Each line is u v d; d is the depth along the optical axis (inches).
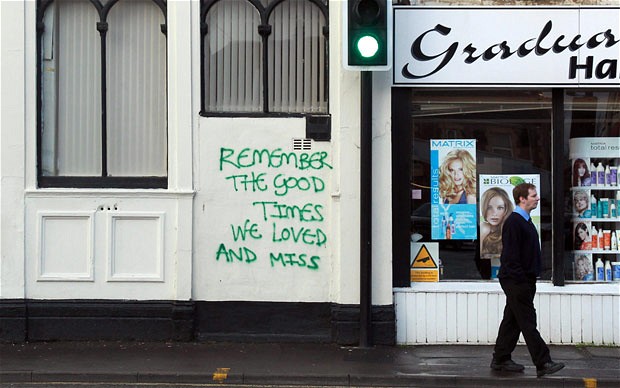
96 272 355.3
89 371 305.1
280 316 356.5
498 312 353.7
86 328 355.3
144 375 302.4
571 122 364.2
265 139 355.6
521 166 363.6
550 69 351.6
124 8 366.9
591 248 366.0
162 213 355.3
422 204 363.3
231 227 355.6
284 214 355.6
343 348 346.3
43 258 355.3
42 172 363.9
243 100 366.6
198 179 356.2
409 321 353.4
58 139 367.2
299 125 354.6
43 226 354.9
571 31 350.9
